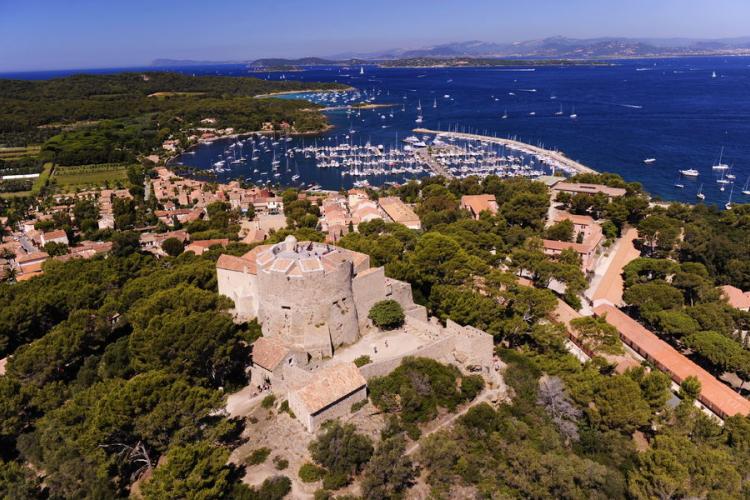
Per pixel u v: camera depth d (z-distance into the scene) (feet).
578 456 237.25
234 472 204.74
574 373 286.66
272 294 276.41
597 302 406.21
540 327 311.88
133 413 206.39
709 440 240.94
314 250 306.55
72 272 395.55
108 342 314.14
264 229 646.33
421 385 241.35
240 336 276.41
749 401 280.72
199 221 642.63
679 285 420.77
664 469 209.36
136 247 555.28
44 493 208.85
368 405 235.20
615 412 247.09
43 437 216.54
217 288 336.90
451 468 209.77
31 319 327.26
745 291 456.04
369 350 277.64
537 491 201.26
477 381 256.93
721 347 320.70
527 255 423.23
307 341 267.18
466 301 313.94
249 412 243.40
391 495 197.16
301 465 205.67
